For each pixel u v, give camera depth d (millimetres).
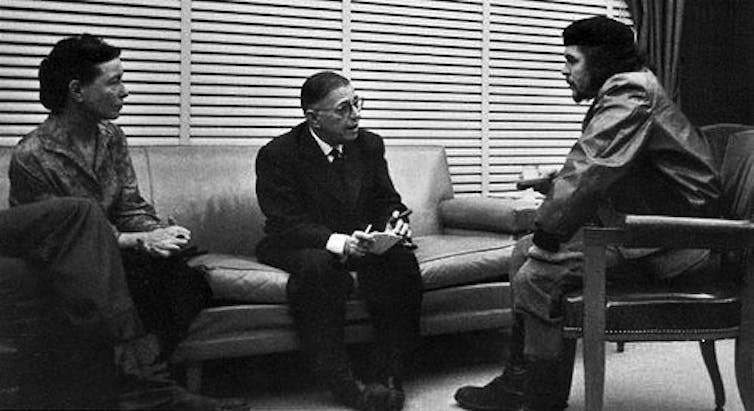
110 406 2197
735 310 2340
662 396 2982
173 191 3307
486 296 3207
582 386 3107
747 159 2439
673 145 2344
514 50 4516
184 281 2623
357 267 2891
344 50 3973
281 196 2986
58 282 2193
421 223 3861
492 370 3348
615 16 4863
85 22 3375
